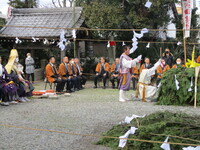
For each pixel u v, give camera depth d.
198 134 4.84
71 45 19.64
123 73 9.85
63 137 5.73
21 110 8.37
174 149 4.65
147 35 21.00
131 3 18.08
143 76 9.99
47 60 20.16
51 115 7.69
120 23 18.83
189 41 21.08
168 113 5.80
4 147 5.16
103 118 7.30
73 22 16.75
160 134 4.88
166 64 13.05
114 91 13.17
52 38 16.11
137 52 20.75
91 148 5.11
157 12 18.16
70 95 11.48
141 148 4.86
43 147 5.16
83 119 7.21
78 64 14.23
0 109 8.52
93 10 17.22
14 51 9.60
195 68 8.88
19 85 9.74
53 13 17.95
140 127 5.10
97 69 14.45
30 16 18.19
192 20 23.09
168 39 23.42
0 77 9.09
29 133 6.00
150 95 9.80
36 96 10.80
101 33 20.02
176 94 9.02
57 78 12.41
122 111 8.13
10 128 6.38
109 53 21.09
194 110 8.18
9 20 18.19
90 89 14.08
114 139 5.25
